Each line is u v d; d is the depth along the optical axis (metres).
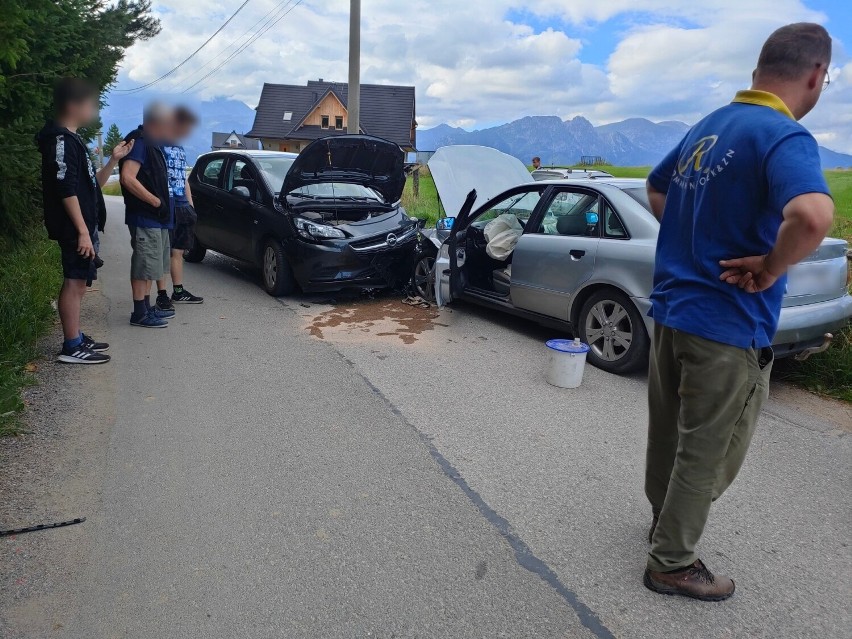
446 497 3.25
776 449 3.96
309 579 2.60
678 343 2.43
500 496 3.28
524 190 6.23
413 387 4.78
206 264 9.58
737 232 2.26
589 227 5.36
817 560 2.84
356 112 13.46
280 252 7.37
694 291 2.36
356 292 7.93
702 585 2.54
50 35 6.54
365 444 3.82
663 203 2.71
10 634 2.27
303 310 7.00
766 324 2.36
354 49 13.21
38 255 7.71
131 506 3.09
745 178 2.21
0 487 3.20
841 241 4.88
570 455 3.75
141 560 2.69
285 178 7.20
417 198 16.61
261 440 3.83
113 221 15.15
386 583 2.59
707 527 3.09
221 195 8.39
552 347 4.81
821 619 2.47
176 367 5.05
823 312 4.60
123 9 9.88
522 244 5.86
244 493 3.23
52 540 2.81
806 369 5.12
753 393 2.42
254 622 2.36
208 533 2.89
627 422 4.24
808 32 2.28
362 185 8.08
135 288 6.02
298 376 4.94
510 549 2.84
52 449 3.62
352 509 3.12
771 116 2.22
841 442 4.07
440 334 6.18
